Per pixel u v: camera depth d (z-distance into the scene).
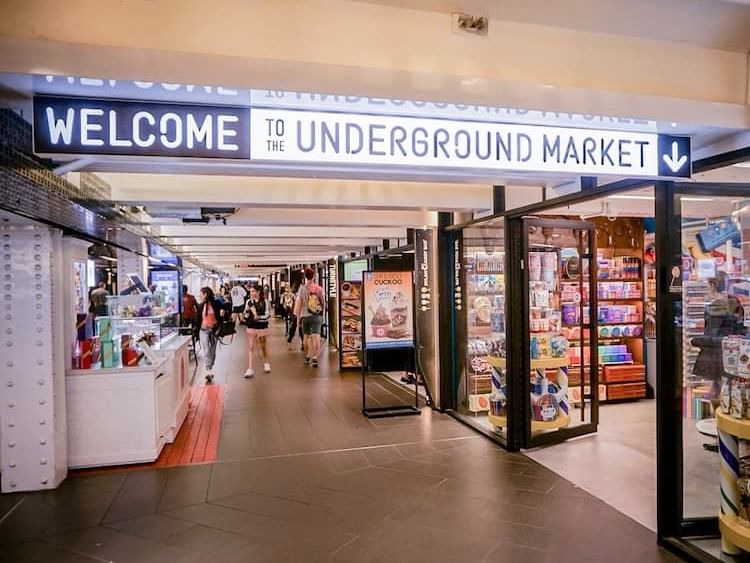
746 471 3.05
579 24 2.63
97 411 4.68
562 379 5.53
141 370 4.75
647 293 7.32
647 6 2.49
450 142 2.42
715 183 3.31
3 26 2.02
